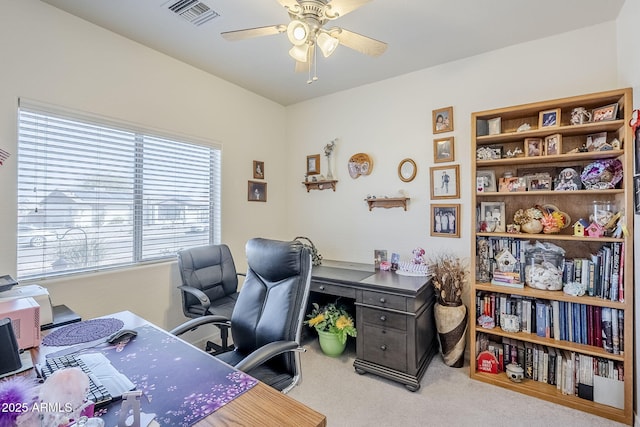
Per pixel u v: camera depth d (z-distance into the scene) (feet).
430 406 6.35
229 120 9.99
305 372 7.76
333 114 10.99
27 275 6.12
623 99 6.02
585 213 7.09
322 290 8.40
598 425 5.74
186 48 7.93
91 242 7.00
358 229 10.45
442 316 7.91
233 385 3.15
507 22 6.82
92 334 4.44
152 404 2.80
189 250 8.06
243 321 5.24
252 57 8.39
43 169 6.28
